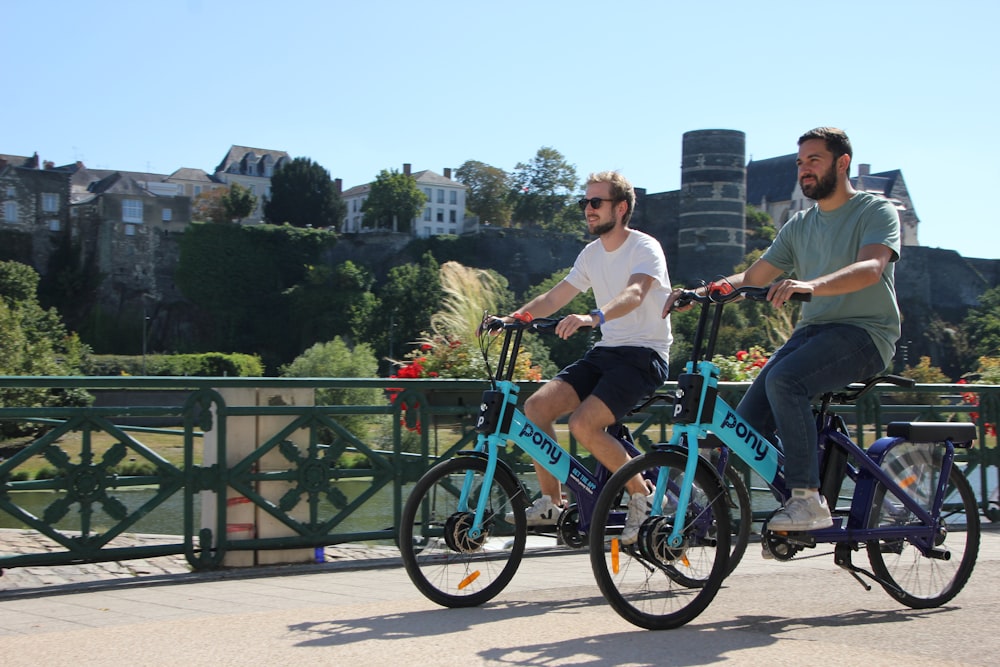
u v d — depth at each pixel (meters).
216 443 5.27
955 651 3.30
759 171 132.38
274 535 5.44
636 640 3.44
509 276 107.94
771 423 4.06
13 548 6.57
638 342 4.21
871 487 3.97
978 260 112.06
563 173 138.00
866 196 3.97
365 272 105.25
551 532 4.26
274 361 102.56
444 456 5.84
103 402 42.09
